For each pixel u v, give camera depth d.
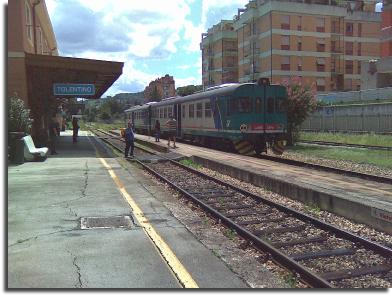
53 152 21.92
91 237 7.00
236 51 92.69
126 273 5.44
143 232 7.32
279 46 72.00
